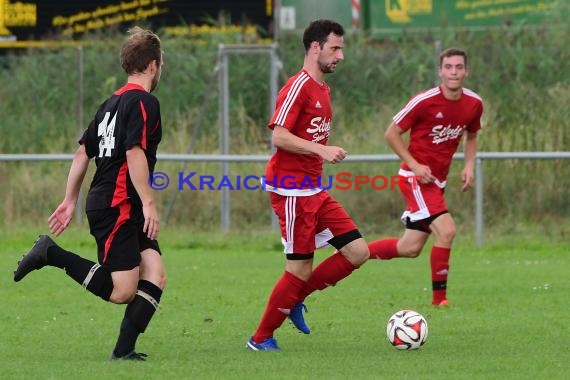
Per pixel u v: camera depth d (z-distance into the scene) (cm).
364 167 5656
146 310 2528
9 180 5762
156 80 2542
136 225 2480
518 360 2564
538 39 6456
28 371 2434
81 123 6322
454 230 3528
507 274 4356
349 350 2727
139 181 2411
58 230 2605
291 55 6506
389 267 4675
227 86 5703
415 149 3569
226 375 2378
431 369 2450
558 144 5850
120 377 2345
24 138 6397
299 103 2705
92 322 3200
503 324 3120
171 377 2352
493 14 6906
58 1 6762
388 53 6481
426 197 3534
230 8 6800
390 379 2330
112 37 6731
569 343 2803
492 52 6344
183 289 3956
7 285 4059
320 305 3534
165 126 6344
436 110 3512
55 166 5834
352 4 6950
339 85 6425
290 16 6950
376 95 6397
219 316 3325
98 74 6588
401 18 6938
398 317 2736
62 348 2770
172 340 2892
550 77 6225
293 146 2667
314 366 2494
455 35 6512
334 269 2855
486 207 5612
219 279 4244
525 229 5534
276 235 5491
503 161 5616
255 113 6438
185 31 6750
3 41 6738
